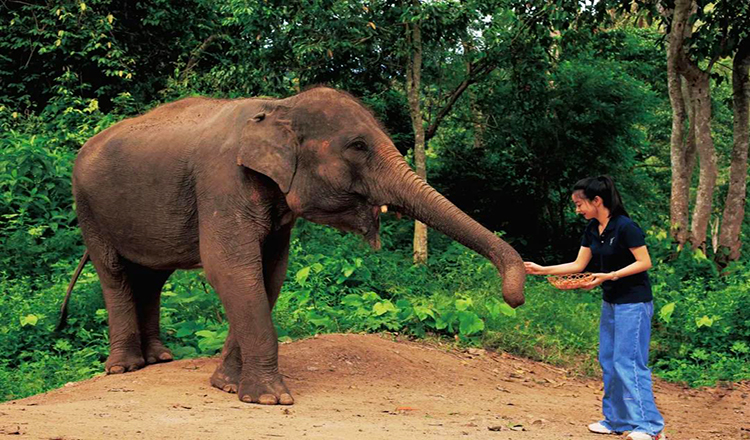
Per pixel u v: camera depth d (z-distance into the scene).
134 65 19.22
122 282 7.89
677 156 15.12
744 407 8.52
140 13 19.98
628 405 5.91
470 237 6.04
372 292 10.66
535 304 11.55
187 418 5.58
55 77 18.80
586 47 17.06
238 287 6.50
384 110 15.91
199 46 19.86
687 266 14.15
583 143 17.92
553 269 6.15
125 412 5.73
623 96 17.81
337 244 12.96
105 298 7.97
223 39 19.61
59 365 8.37
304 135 6.48
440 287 12.12
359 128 6.45
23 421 5.03
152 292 8.14
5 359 8.58
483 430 5.92
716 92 25.34
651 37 22.09
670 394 9.42
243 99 7.20
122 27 19.48
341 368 7.98
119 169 7.43
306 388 7.17
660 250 14.52
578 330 11.20
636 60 20.78
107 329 9.22
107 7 19.34
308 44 14.05
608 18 15.56
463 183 19.17
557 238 18.92
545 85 17.36
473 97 17.97
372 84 15.72
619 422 6.07
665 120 22.47
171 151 7.08
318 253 12.12
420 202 6.22
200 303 9.48
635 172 20.05
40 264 10.88
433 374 8.41
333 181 6.41
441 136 19.84
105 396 6.48
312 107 6.52
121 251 7.69
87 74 19.12
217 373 6.93
